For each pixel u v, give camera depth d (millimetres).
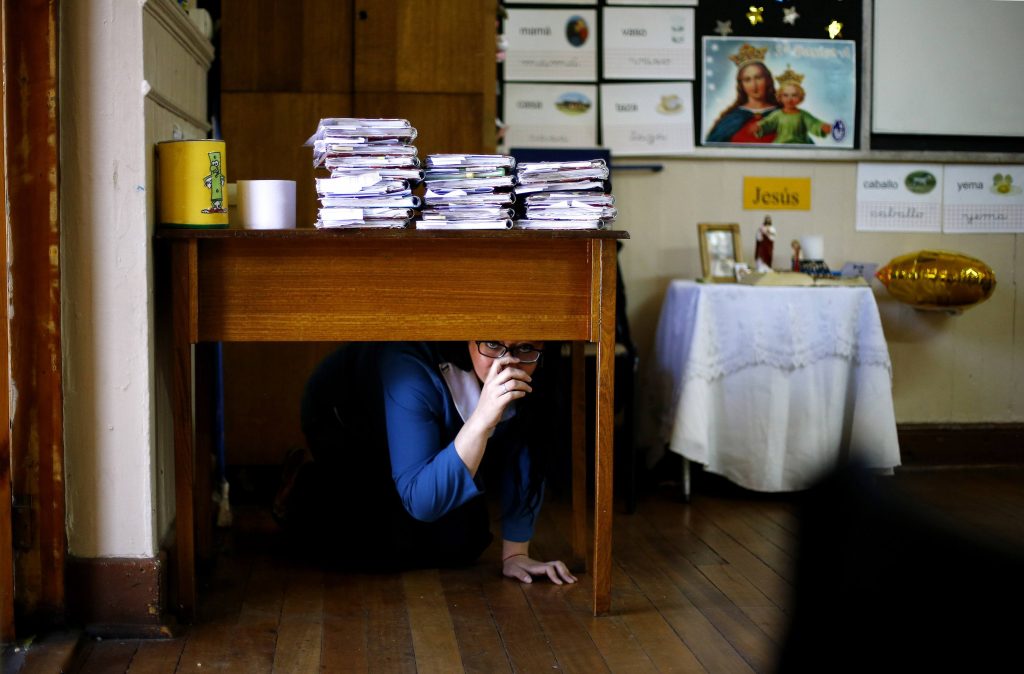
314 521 2570
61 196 1977
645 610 2295
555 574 2492
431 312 2082
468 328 2096
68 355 2004
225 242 2039
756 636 2137
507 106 3848
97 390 2016
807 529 655
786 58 3898
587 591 2416
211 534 2557
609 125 3861
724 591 2445
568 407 3406
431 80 3297
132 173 1985
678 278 3926
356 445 2529
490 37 3307
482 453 2193
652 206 3904
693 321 3365
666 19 3854
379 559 2531
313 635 2100
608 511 2227
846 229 3984
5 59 1901
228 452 3299
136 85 1977
